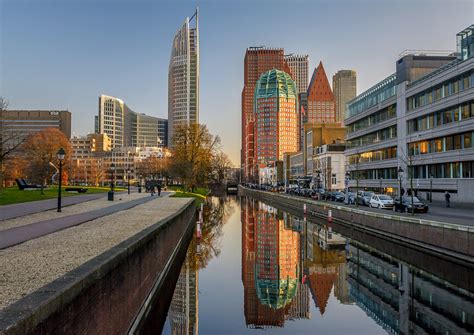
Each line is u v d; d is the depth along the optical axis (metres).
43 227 18.44
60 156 26.80
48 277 9.23
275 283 20.84
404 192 55.88
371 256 27.38
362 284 20.47
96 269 8.00
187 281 21.30
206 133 69.25
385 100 67.38
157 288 16.42
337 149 101.12
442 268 22.97
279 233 38.91
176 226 25.00
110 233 16.89
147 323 13.93
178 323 15.34
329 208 45.84
